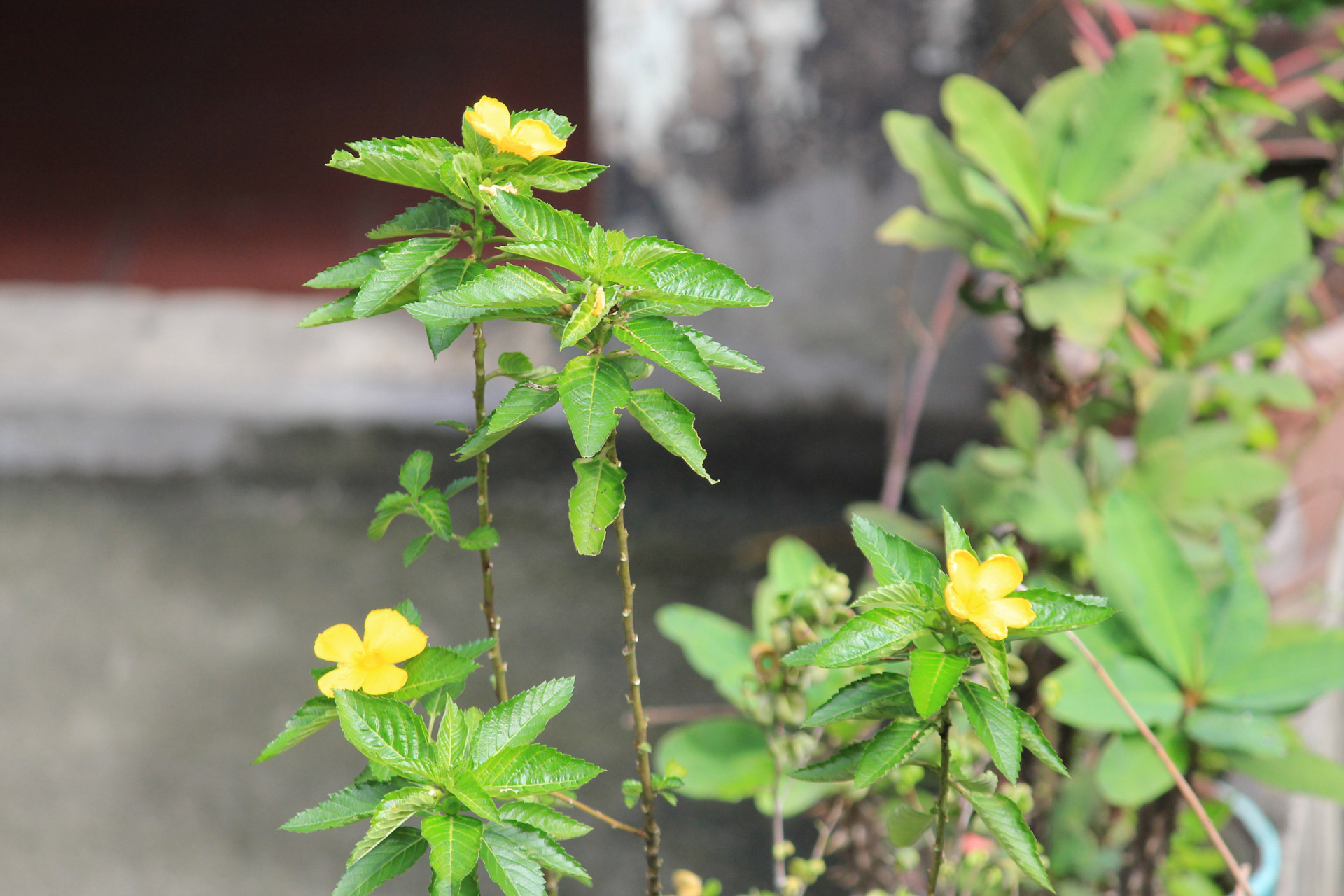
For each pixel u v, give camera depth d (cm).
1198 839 262
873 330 530
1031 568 287
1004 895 234
